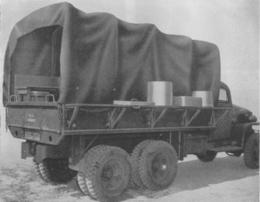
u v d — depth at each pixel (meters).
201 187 5.45
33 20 5.00
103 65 4.91
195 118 5.94
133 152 5.15
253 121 7.29
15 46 5.22
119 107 4.75
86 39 4.72
